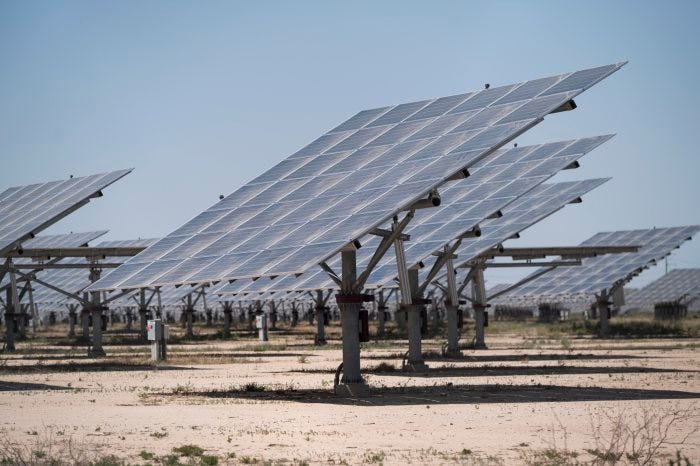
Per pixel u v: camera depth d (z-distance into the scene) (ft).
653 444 61.98
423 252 126.82
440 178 92.68
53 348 225.35
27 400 95.40
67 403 92.17
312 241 92.94
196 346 227.61
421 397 93.45
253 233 103.19
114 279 108.47
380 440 65.26
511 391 97.76
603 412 78.18
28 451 62.13
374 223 89.45
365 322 98.68
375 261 97.91
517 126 96.27
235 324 428.15
